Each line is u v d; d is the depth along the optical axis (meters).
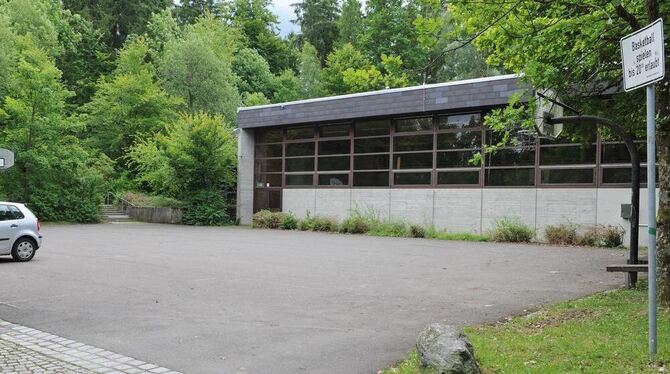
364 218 29.22
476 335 7.29
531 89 11.52
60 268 14.64
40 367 6.54
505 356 6.16
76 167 37.12
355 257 17.31
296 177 33.88
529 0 9.86
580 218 23.83
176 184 37.09
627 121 11.99
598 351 6.12
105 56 57.69
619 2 8.49
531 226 25.00
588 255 17.89
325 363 6.57
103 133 47.69
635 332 6.89
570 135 12.85
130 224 36.09
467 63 44.00
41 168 35.72
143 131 47.12
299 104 32.69
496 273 13.70
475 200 26.72
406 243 22.69
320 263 15.76
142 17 65.38
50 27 51.94
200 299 10.47
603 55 10.69
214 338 7.72
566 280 12.39
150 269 14.46
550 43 10.48
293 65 73.31
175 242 22.62
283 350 7.11
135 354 7.03
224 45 62.91
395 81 10.16
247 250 19.42
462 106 26.42
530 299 10.17
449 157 27.70
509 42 10.79
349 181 31.36
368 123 30.78
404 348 7.13
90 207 37.09
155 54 56.22
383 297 10.57
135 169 45.25
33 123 35.16
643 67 5.72
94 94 52.78
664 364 5.61
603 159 23.36
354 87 10.48
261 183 35.81
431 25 10.21
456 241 24.08
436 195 27.97
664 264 8.20
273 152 35.25
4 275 13.42
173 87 50.06
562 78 10.86
